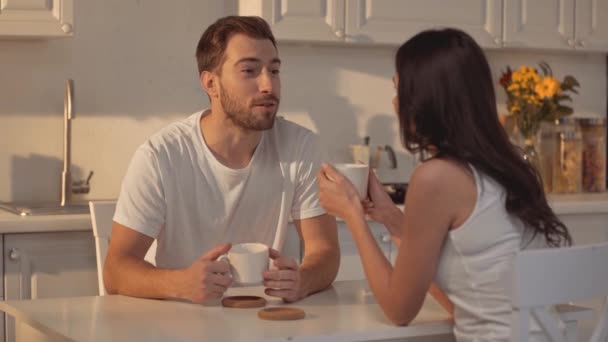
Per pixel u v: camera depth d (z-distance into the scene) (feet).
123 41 12.41
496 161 5.92
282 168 8.62
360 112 13.76
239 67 8.02
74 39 12.19
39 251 10.45
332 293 7.43
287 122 8.91
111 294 7.66
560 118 14.15
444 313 6.61
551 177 14.12
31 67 12.01
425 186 5.90
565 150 14.06
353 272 11.75
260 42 8.08
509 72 14.10
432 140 6.01
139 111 12.53
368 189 7.09
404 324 6.17
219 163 8.34
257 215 8.66
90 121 12.32
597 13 13.79
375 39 12.47
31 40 11.98
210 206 8.42
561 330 6.18
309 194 8.67
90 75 12.29
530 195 6.01
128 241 7.87
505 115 14.43
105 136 12.39
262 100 8.03
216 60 8.15
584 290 5.75
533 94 13.52
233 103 8.07
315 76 13.50
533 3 13.35
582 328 10.94
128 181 8.04
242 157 8.47
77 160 12.29
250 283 6.79
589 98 15.25
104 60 12.34
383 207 7.06
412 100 5.97
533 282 5.50
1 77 11.91
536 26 13.39
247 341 5.60
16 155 12.02
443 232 5.98
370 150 13.79
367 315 6.48
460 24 12.92
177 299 7.06
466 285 6.03
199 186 8.34
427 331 6.20
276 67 8.21
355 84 13.71
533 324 5.97
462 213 5.94
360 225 6.43
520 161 6.05
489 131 5.95
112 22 12.35
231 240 8.65
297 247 11.35
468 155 5.90
